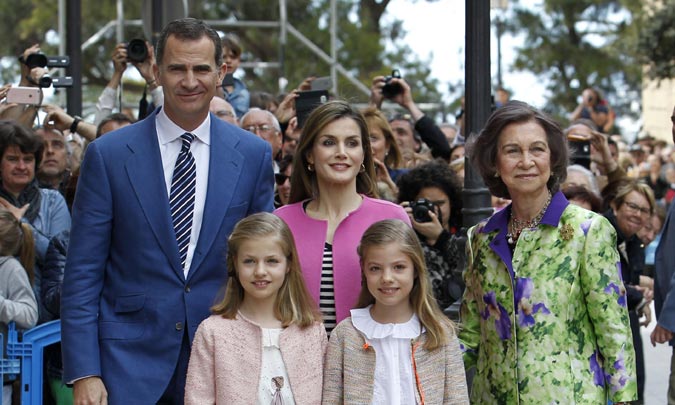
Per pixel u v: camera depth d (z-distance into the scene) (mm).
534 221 3938
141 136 4094
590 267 3805
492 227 4027
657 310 5438
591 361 3840
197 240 4039
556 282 3809
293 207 4316
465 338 4137
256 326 3920
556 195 3936
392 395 3855
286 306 3961
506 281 3912
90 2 23656
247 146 4211
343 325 3963
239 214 4121
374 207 4262
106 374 3951
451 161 7664
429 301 3957
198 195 4082
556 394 3752
